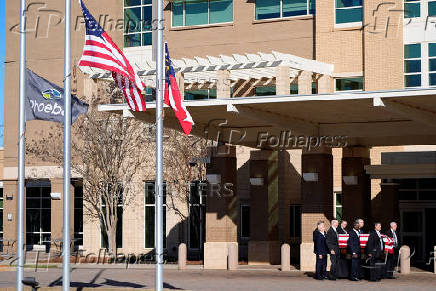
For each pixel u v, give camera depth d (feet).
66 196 67.92
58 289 81.05
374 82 120.88
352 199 108.68
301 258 103.35
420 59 118.52
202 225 138.72
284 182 132.57
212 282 86.69
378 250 86.43
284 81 98.43
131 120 131.75
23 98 70.79
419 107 90.53
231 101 88.89
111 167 130.00
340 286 80.84
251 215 114.73
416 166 112.37
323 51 125.59
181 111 74.08
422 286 80.43
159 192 68.18
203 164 127.34
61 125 140.36
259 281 87.66
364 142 108.06
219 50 136.98
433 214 122.62
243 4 135.44
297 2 131.95
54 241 146.00
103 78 110.01
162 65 68.54
